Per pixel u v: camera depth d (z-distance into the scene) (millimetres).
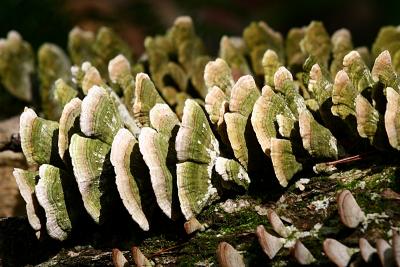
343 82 646
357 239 625
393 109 629
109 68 727
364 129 637
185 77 771
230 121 648
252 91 659
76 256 666
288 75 664
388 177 639
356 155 651
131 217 658
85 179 648
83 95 720
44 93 801
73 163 646
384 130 641
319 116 666
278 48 808
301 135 639
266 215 647
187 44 799
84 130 652
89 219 668
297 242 620
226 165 643
